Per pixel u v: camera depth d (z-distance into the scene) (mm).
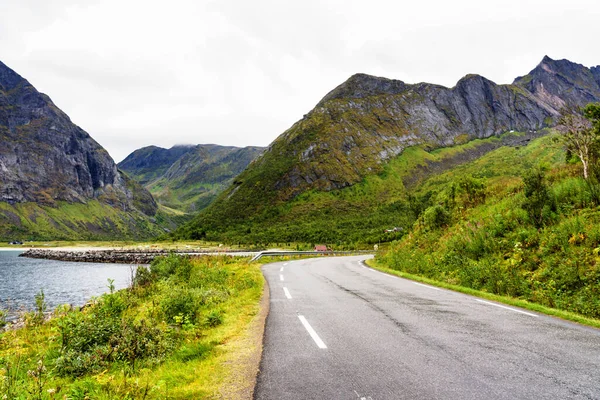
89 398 4141
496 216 17781
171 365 5309
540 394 3730
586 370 4422
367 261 28812
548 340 5812
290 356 5238
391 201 167625
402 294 11023
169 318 8516
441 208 24531
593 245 11883
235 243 99062
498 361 4793
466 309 8547
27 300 26328
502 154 193000
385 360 4922
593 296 9438
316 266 23609
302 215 154250
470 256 16266
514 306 9008
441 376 4281
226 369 4867
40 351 7156
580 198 15641
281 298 10633
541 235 14258
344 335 6324
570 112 20359
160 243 129875
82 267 59906
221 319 8070
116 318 8016
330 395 3826
